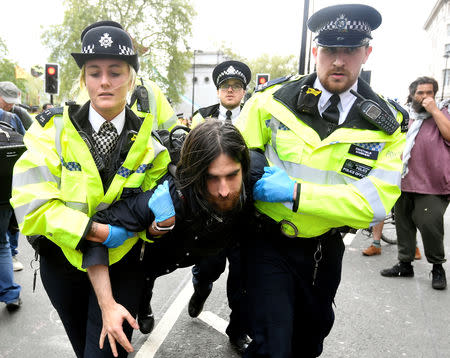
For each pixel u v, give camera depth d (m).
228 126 1.48
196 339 2.81
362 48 1.74
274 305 1.76
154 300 3.44
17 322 3.00
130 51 1.57
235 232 1.85
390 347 2.80
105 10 30.38
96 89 1.55
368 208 1.66
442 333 3.02
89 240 1.49
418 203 3.86
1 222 2.97
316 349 2.00
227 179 1.47
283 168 1.83
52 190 1.52
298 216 1.73
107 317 1.52
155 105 2.53
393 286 3.94
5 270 3.09
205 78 50.03
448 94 52.94
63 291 1.75
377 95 1.90
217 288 3.77
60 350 2.66
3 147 2.46
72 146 1.50
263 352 1.71
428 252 3.87
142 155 1.60
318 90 1.76
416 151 3.82
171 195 1.57
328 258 1.89
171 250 1.76
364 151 1.74
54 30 30.02
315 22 1.77
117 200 1.58
